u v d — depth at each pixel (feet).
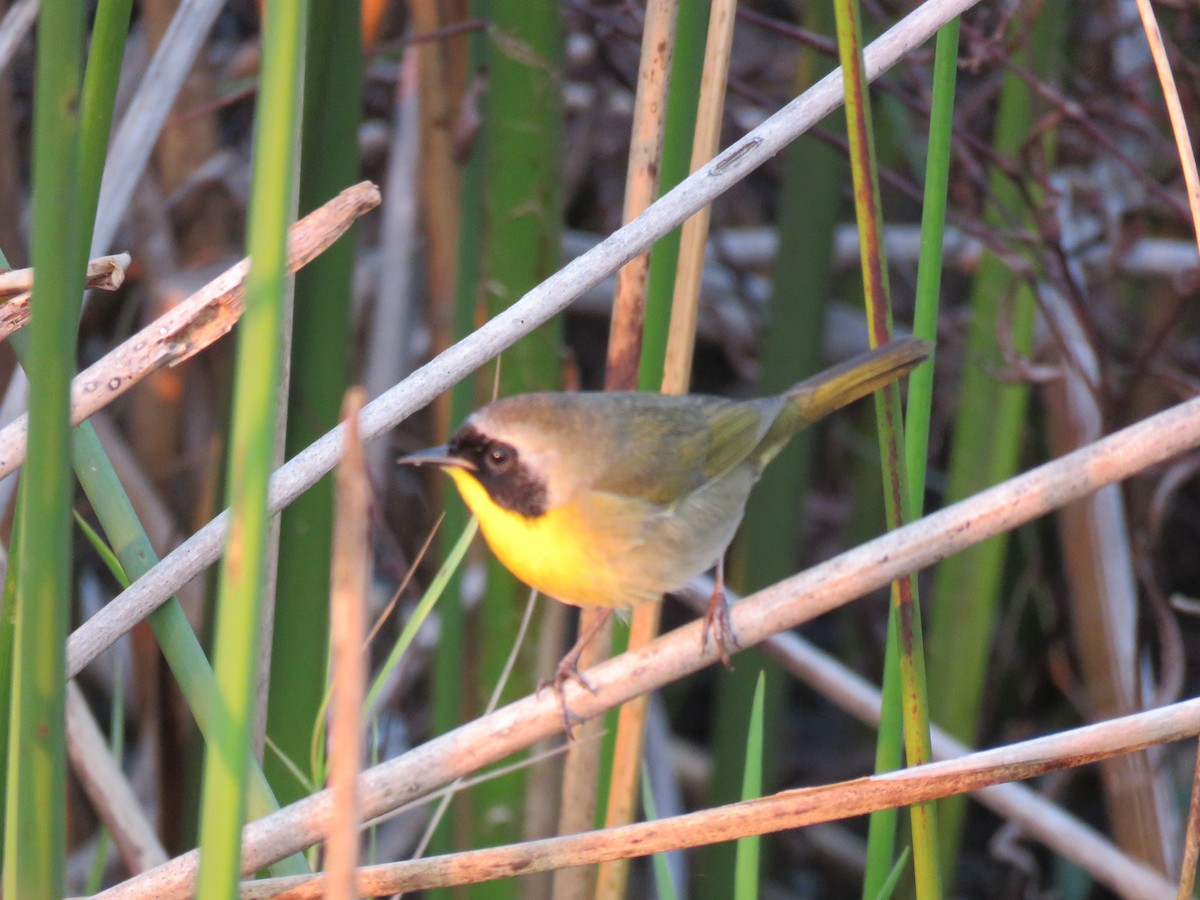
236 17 48.78
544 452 23.79
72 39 13.05
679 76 25.27
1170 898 30.68
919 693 19.04
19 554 15.72
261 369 12.09
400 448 42.65
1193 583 45.60
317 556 27.73
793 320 35.76
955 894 45.68
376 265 45.14
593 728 27.12
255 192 12.03
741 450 25.71
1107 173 42.60
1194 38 42.09
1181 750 42.42
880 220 18.12
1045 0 35.19
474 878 19.03
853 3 16.97
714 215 44.60
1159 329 35.01
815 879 47.60
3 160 37.24
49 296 13.32
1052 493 18.89
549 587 24.59
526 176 29.37
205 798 12.60
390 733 37.11
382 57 44.98
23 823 14.16
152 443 41.39
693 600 31.55
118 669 25.13
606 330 49.34
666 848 19.19
